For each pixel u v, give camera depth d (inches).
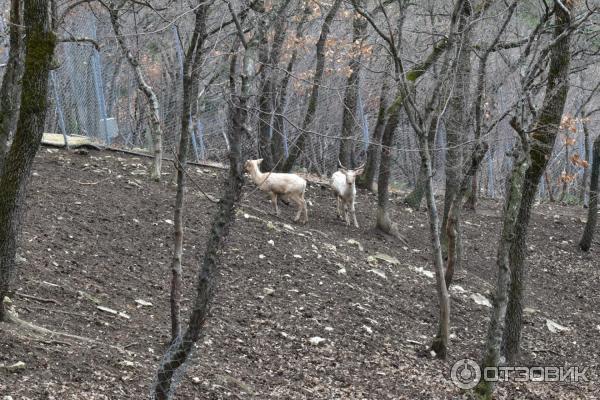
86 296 381.1
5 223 291.4
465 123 478.0
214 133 743.1
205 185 653.3
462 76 467.5
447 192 617.6
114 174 617.3
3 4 554.9
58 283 385.7
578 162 796.6
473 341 492.4
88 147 682.8
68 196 530.6
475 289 606.2
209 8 327.6
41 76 282.7
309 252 558.3
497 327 363.3
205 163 737.6
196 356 351.9
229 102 238.8
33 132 286.2
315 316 453.7
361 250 612.7
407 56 543.5
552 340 540.4
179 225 320.8
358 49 639.1
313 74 701.9
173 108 737.0
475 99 431.5
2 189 289.7
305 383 356.8
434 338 444.1
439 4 526.0
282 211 673.0
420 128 398.9
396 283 564.4
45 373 283.0
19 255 393.7
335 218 704.4
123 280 426.3
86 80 737.0
